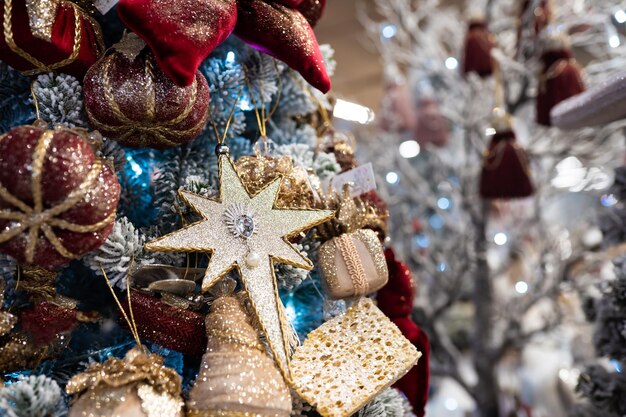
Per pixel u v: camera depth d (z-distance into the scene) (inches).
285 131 23.9
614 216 28.9
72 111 18.0
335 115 26.9
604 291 26.8
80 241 16.1
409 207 46.7
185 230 18.0
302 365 19.0
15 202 15.5
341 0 53.6
